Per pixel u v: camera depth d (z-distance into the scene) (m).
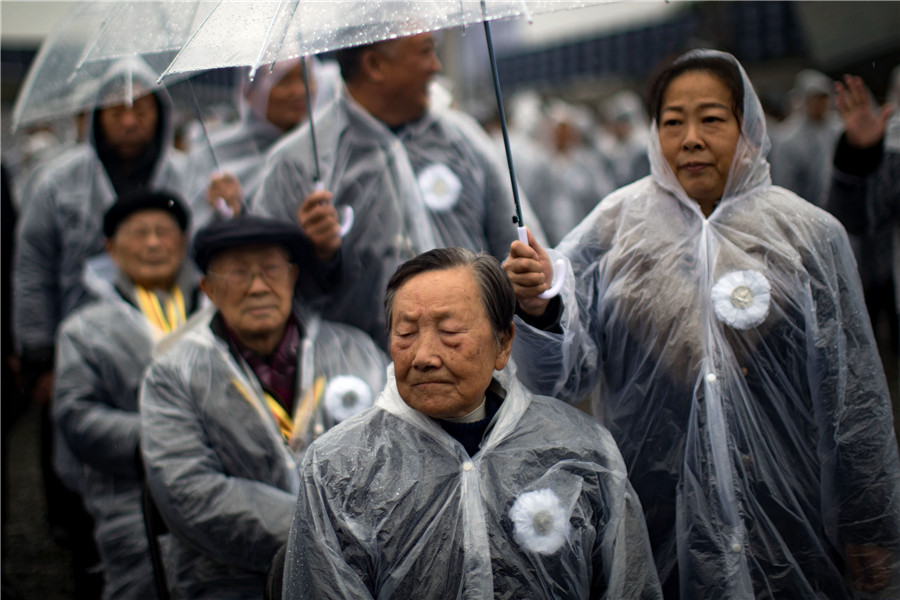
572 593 1.73
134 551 3.03
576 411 1.89
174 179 4.25
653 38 11.28
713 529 2.00
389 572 1.70
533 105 10.63
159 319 3.22
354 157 3.15
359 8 2.01
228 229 2.47
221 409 2.42
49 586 3.62
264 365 2.54
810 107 7.31
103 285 3.32
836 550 2.09
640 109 10.44
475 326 1.69
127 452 3.02
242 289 2.47
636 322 2.11
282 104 4.05
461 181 3.19
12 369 4.16
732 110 2.08
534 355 2.02
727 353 2.02
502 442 1.76
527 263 1.92
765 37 9.52
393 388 1.81
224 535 2.31
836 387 2.03
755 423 2.02
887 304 4.06
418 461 1.73
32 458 4.90
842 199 3.06
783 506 2.02
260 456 2.41
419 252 3.08
